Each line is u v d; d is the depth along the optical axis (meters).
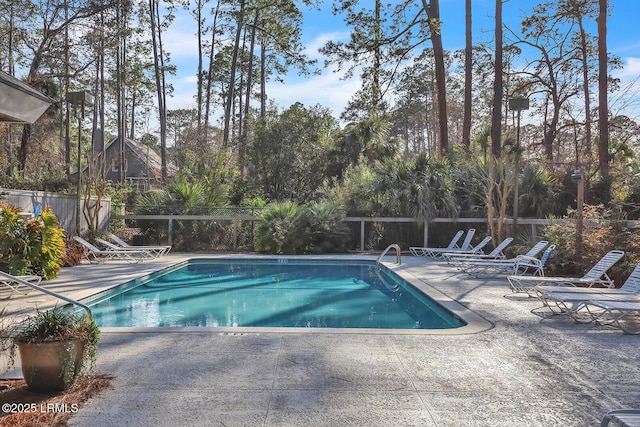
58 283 8.92
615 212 12.47
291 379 3.89
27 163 20.98
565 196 16.59
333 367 4.20
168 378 3.89
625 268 9.37
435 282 9.62
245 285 10.56
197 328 5.54
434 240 16.33
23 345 3.42
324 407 3.34
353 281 11.19
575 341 5.19
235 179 20.80
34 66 19.77
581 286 8.97
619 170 17.14
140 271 10.76
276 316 7.49
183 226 16.47
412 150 60.16
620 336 5.42
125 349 4.70
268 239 15.49
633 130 20.66
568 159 25.42
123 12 21.23
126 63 28.34
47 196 12.24
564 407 3.39
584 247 10.31
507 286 9.09
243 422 3.08
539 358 4.55
